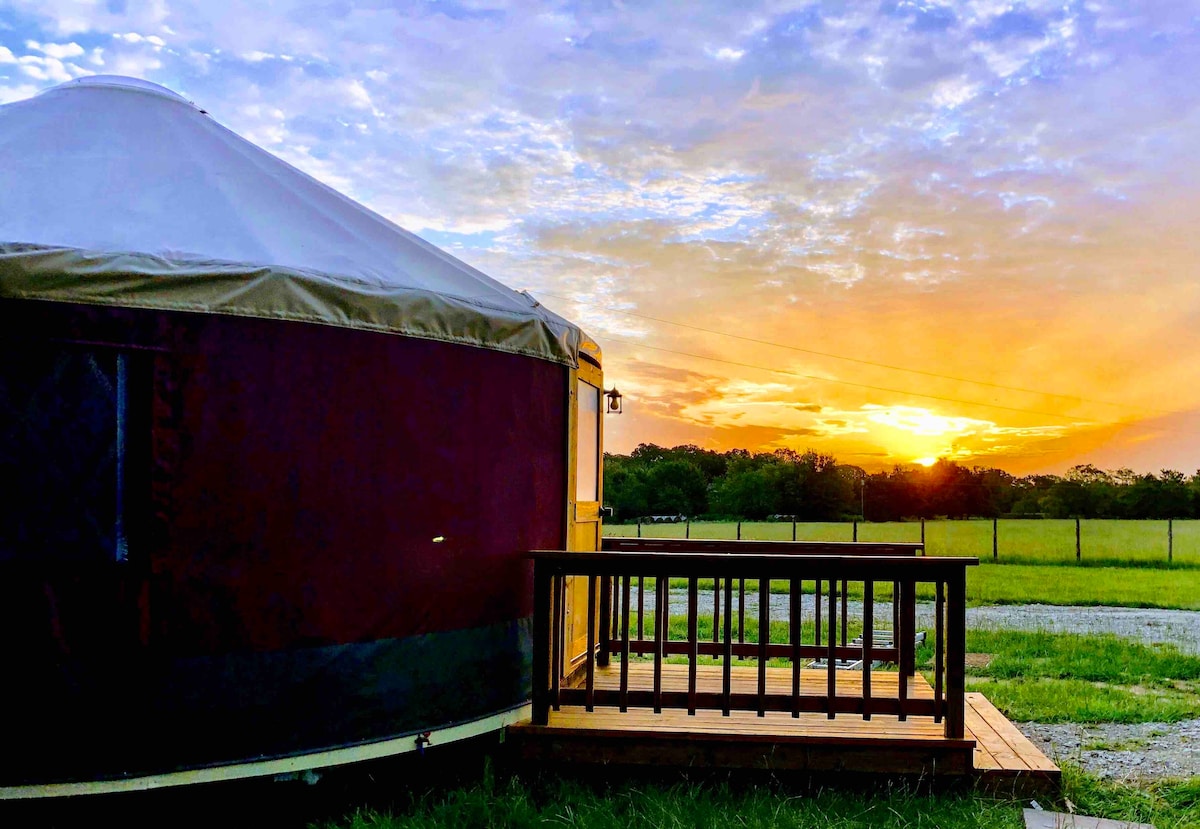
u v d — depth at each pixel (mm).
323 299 4199
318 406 4211
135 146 5000
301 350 4176
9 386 3650
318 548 4184
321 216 5008
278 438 4105
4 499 3646
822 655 6102
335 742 4203
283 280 4098
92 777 3752
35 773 3689
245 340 4047
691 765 4527
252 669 4016
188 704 3891
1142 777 4844
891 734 4504
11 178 4340
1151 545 29188
